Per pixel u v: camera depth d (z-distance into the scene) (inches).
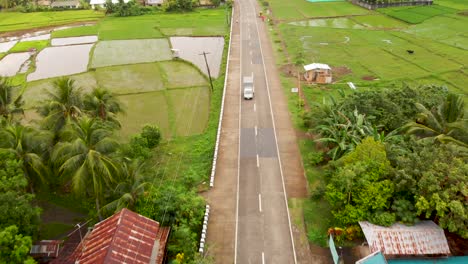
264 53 3826.3
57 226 1759.4
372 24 4655.5
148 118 2647.6
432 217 1542.8
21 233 1445.6
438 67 3287.4
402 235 1462.8
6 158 1594.5
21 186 1561.3
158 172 2075.5
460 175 1423.5
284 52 3826.3
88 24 5182.1
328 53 3745.1
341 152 1929.1
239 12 5492.1
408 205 1509.6
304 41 4114.2
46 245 1534.2
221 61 3656.5
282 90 3024.1
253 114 2679.6
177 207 1664.6
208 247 1631.4
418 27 4434.1
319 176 2026.3
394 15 4881.9
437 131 1846.7
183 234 1539.1
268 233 1699.1
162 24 4985.2
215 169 2113.7
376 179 1572.3
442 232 1464.1
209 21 5054.1
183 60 3666.3
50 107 1888.5
